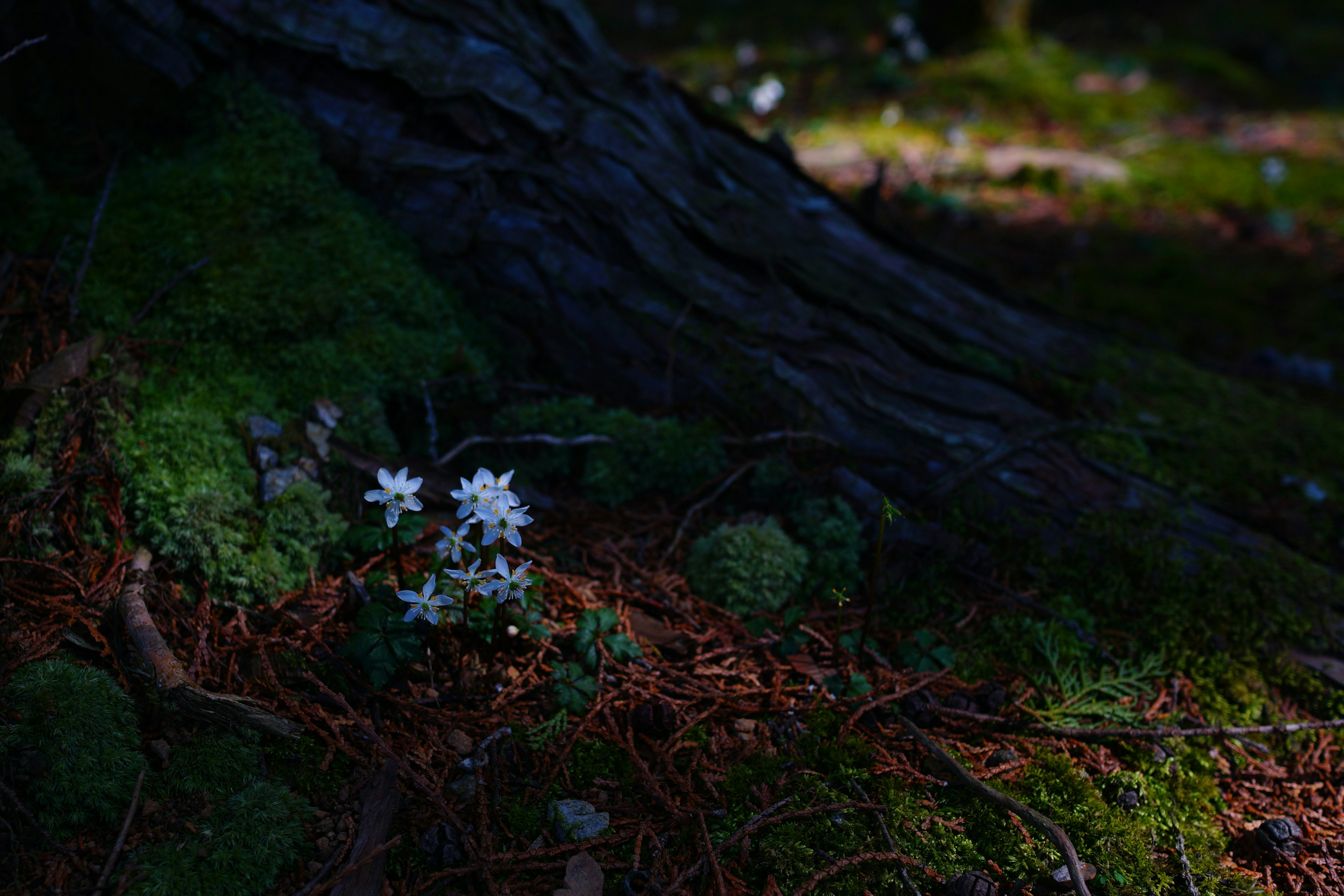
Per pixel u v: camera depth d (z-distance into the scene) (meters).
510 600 0.42
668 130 0.54
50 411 0.42
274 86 0.50
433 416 0.47
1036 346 0.54
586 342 0.51
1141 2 1.91
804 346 0.50
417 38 0.50
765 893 0.36
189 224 0.48
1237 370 0.60
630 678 0.42
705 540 0.46
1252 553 0.47
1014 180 0.96
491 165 0.50
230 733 0.38
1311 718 0.44
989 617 0.46
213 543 0.41
